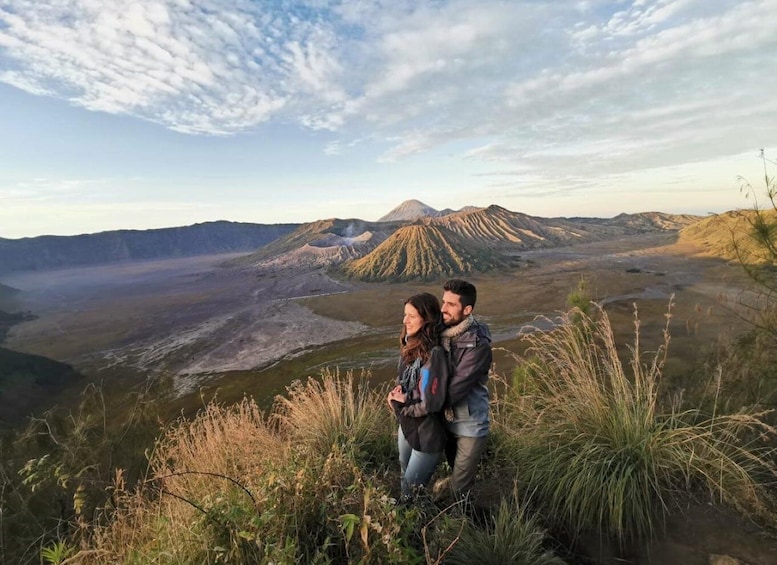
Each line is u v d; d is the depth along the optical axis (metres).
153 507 4.13
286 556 2.25
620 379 4.23
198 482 4.18
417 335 3.28
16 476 5.56
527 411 5.04
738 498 3.34
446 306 3.22
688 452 3.73
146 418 8.74
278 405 6.37
